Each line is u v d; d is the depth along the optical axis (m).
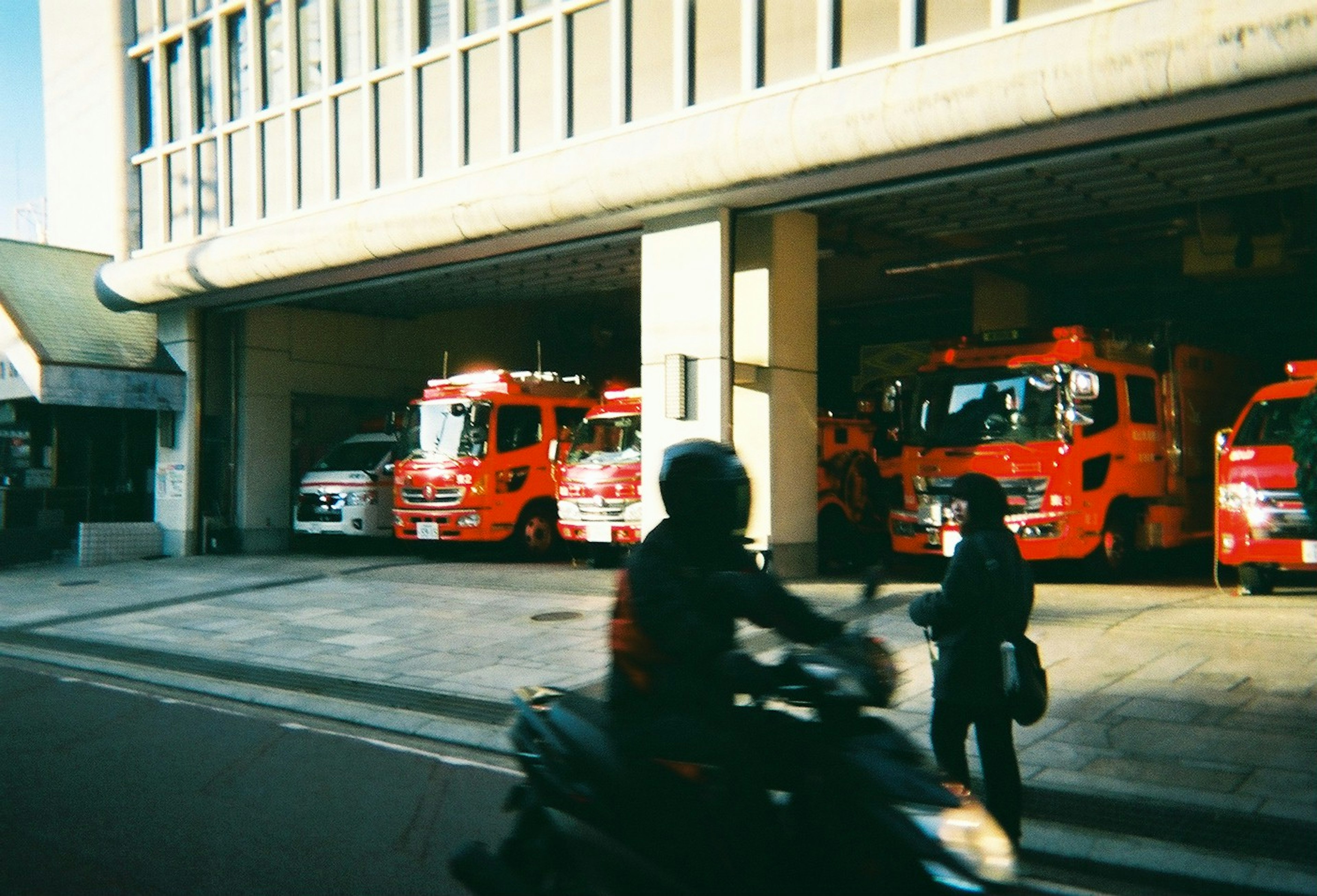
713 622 3.49
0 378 22.53
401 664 10.09
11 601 15.25
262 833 5.52
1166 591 12.45
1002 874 3.05
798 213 14.13
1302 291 17.59
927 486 13.62
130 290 20.27
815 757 3.31
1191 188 12.97
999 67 10.38
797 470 14.11
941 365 13.84
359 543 22.45
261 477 21.14
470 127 15.64
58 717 8.34
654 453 14.12
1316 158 11.75
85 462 21.72
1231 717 7.03
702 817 3.39
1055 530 12.70
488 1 15.38
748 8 12.59
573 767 3.81
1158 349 14.54
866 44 11.82
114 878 4.87
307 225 17.12
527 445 18.48
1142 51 9.58
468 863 3.79
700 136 12.60
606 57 14.05
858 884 3.15
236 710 8.60
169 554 20.73
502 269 18.27
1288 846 5.05
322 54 17.52
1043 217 14.42
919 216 14.45
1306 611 10.48
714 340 13.66
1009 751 4.74
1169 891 4.77
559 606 12.94
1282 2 8.90
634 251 16.80
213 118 19.50
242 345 21.02
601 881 3.62
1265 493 11.25
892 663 3.43
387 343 23.16
